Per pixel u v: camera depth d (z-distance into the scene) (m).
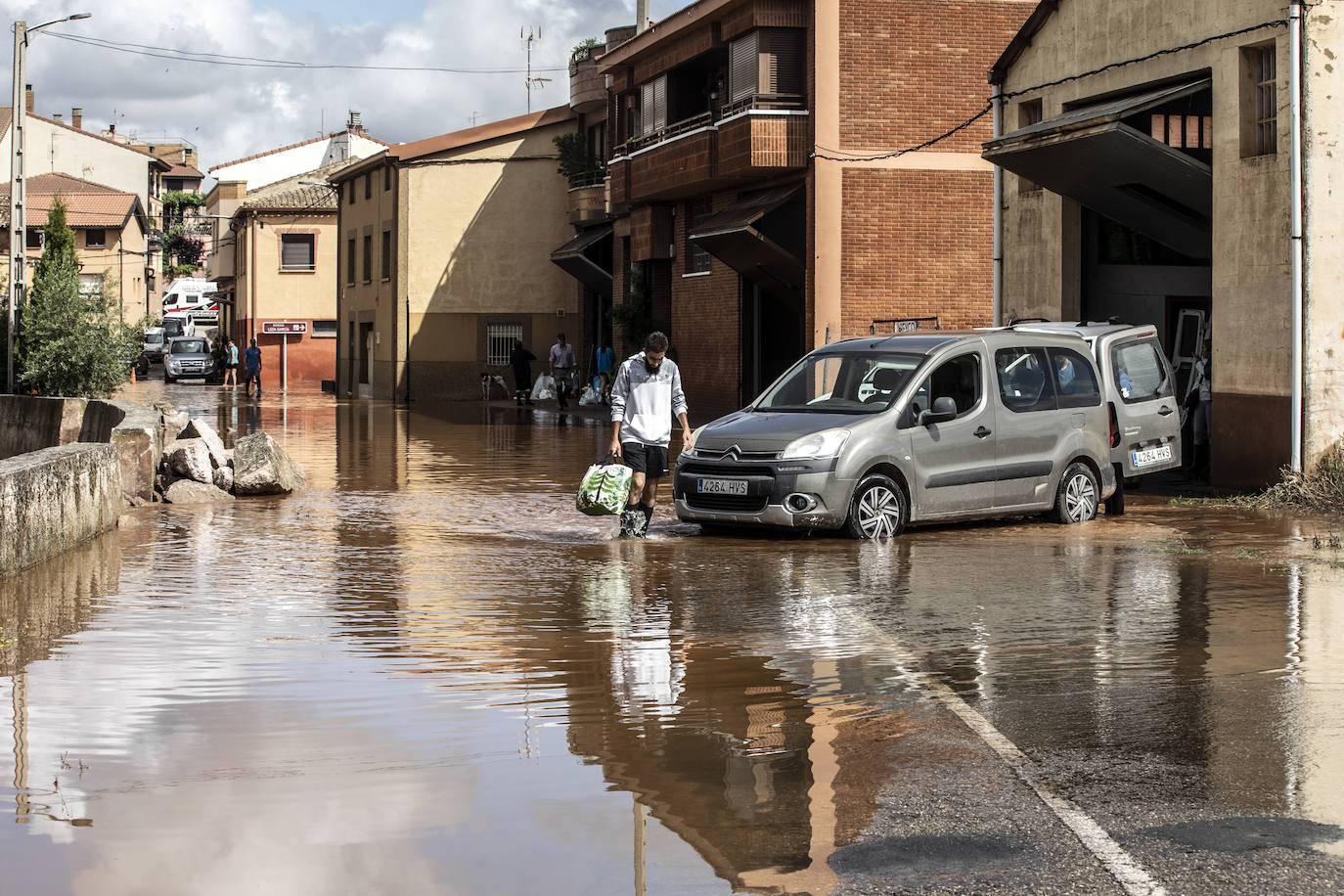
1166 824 4.82
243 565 10.84
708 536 12.62
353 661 7.39
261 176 80.62
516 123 48.25
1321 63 15.35
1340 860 4.46
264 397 50.78
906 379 12.80
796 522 12.11
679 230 35.00
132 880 4.32
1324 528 13.12
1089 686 6.85
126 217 74.25
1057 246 20.58
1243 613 8.73
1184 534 12.69
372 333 52.00
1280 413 15.78
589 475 12.62
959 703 6.51
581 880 4.31
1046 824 4.83
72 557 11.33
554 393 45.97
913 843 4.64
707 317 33.47
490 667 7.26
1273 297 15.86
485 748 5.75
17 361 34.31
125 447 15.38
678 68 33.47
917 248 28.12
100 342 33.44
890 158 27.91
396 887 4.26
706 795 5.15
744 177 29.73
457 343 48.56
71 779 5.33
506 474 19.45
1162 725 6.11
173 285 98.94
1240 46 16.28
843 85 27.70
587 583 9.99
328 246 65.19
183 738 5.89
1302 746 5.76
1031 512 13.35
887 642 7.90
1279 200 15.72
